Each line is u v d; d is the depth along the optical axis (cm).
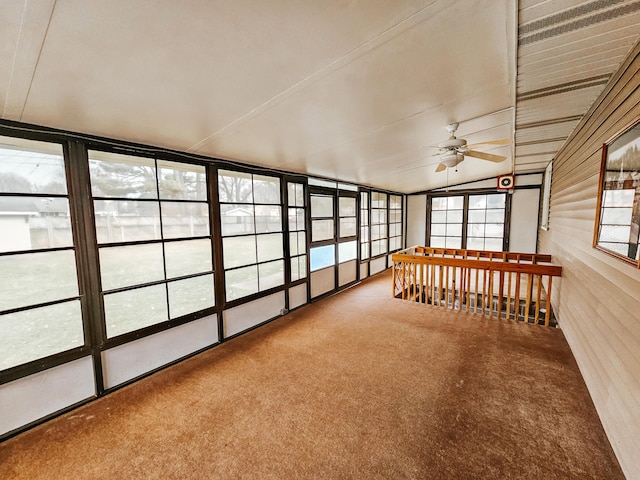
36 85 149
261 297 382
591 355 227
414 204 800
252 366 279
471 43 155
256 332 361
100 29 116
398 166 463
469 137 339
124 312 252
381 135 300
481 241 696
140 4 106
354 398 227
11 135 188
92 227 228
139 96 173
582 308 262
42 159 205
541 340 317
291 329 367
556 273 344
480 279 516
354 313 420
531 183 621
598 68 189
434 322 376
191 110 198
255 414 212
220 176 328
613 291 192
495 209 672
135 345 258
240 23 122
